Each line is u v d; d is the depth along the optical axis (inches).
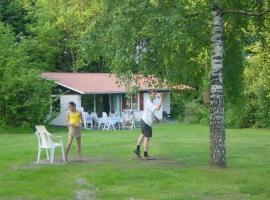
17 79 1898.4
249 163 887.1
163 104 2605.8
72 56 3043.8
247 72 1782.7
